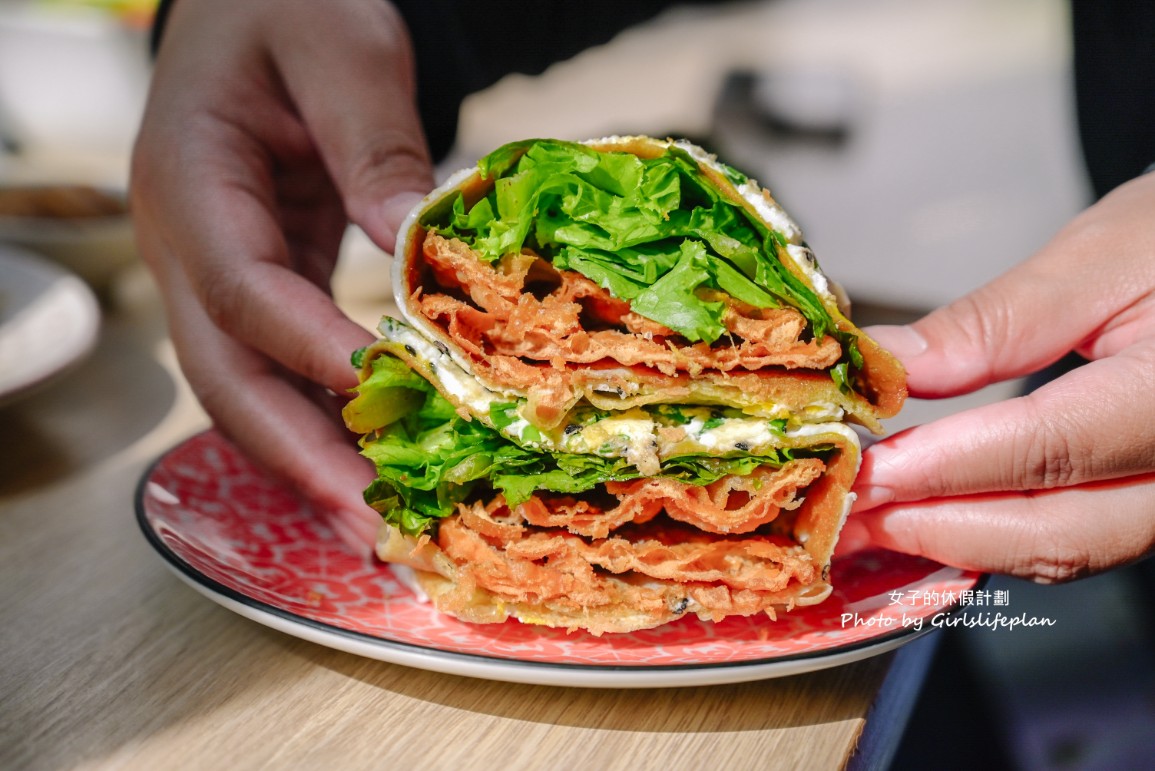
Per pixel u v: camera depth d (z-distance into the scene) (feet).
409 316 1.08
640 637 1.13
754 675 1.03
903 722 1.20
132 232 1.95
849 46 4.87
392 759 1.02
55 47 2.88
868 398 1.12
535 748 1.03
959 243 3.51
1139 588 1.78
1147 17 1.72
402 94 1.36
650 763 1.02
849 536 1.22
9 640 1.14
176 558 1.14
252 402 1.29
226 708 1.06
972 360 1.23
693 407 1.10
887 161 4.11
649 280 1.06
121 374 1.71
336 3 1.36
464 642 1.10
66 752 1.01
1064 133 4.20
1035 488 1.18
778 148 4.14
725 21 5.29
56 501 1.37
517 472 1.11
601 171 1.06
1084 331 1.23
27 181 2.18
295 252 1.55
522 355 1.08
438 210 1.08
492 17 1.84
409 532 1.13
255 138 1.38
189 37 1.38
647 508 1.12
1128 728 1.69
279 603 1.13
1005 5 5.26
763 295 1.06
